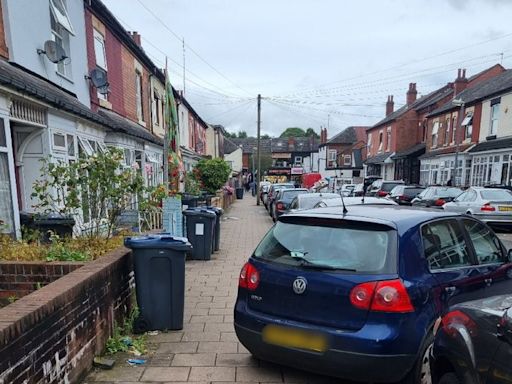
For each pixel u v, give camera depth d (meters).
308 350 3.02
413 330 2.82
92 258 4.43
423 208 4.10
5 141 5.72
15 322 2.22
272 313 3.31
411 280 2.94
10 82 5.29
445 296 3.12
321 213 3.59
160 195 6.71
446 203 14.34
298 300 3.15
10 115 5.98
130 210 7.32
